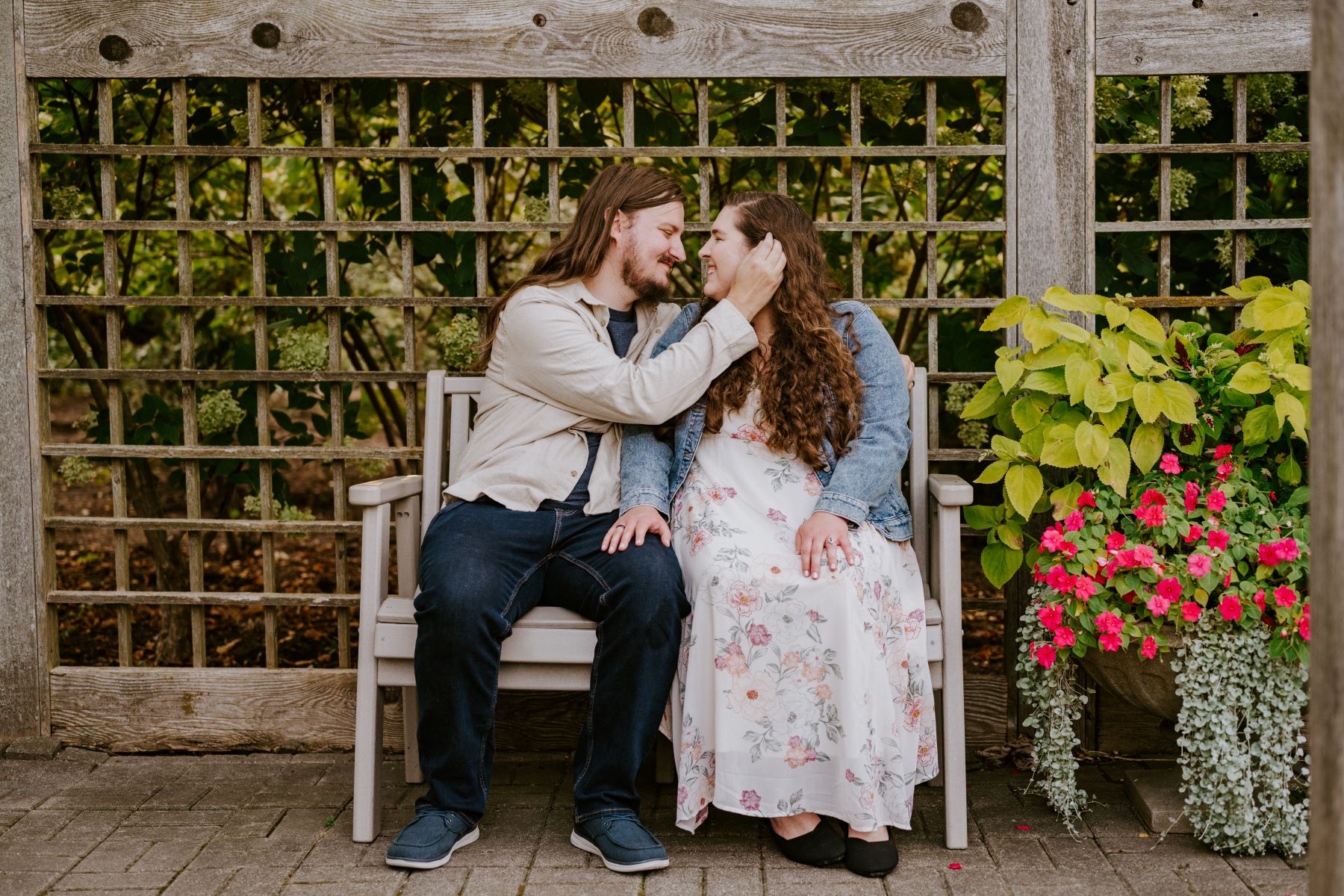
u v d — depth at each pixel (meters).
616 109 3.54
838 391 2.49
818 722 2.29
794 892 2.23
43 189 3.22
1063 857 2.39
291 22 2.96
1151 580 2.34
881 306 3.03
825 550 2.32
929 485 2.64
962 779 2.43
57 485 7.22
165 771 2.96
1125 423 2.59
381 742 2.53
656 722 2.38
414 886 2.26
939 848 2.45
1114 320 2.50
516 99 3.32
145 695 3.11
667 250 2.66
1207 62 2.90
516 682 2.43
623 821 2.35
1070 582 2.38
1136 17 2.90
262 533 3.14
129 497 3.89
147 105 3.59
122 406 3.18
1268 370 2.38
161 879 2.30
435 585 2.33
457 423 2.85
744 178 3.61
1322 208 1.43
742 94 3.42
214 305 3.08
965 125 3.34
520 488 2.52
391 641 2.42
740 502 2.47
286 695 3.10
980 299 3.01
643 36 2.94
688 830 2.38
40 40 2.97
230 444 3.56
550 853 2.42
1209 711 2.33
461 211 3.17
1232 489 2.39
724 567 2.33
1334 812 1.44
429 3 2.95
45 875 2.32
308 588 4.86
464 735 2.37
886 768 2.34
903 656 2.38
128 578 3.17
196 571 3.16
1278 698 2.33
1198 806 2.43
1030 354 2.55
